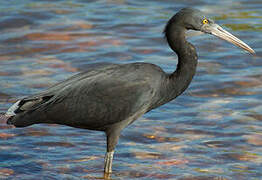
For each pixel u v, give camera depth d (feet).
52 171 37.91
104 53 60.75
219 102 49.83
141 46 62.80
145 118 47.06
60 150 41.19
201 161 39.37
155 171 37.91
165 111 48.39
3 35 65.36
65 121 38.11
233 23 67.26
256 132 43.78
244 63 58.13
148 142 42.70
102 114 37.91
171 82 39.58
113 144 38.34
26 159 39.63
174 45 39.73
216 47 62.49
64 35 65.72
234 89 52.26
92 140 43.11
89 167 38.65
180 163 39.06
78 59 59.26
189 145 41.96
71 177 37.14
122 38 65.05
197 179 36.68
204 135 43.70
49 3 76.07
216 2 75.36
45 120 37.58
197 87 52.95
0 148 41.24
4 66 57.57
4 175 37.14
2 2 75.92
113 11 73.26
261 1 75.10
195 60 39.86
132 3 76.38
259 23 67.15
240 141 42.39
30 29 67.26
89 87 37.91
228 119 46.21
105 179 36.96
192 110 48.32
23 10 72.49
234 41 40.45
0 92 50.98
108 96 37.68
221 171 37.76
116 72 38.34
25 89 51.83
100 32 66.74
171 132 44.32
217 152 40.75
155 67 39.17
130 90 37.65
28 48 62.23
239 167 38.37
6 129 44.50
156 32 66.28
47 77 54.80
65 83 38.32
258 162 39.06
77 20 70.13
